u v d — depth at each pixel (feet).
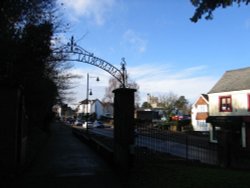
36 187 33.71
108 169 43.68
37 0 45.29
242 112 131.03
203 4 33.47
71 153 65.51
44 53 50.57
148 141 56.70
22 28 45.98
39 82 66.13
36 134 96.07
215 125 135.74
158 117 296.30
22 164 44.88
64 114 468.75
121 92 40.42
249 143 125.70
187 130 200.44
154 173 35.63
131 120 39.91
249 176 34.45
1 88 39.86
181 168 39.22
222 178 32.73
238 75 144.25
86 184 34.58
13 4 40.83
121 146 39.88
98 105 441.68
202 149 78.64
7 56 43.47
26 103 69.05
